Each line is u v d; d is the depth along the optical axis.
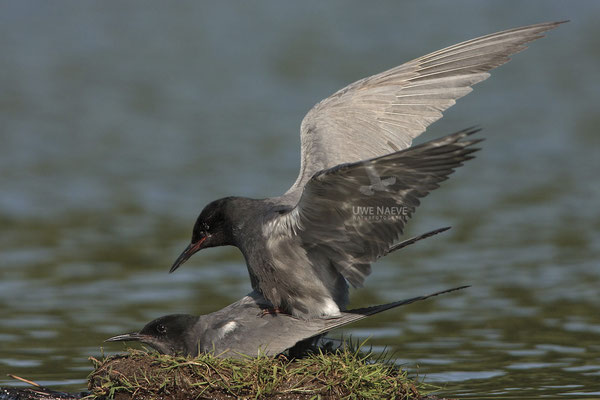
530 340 11.30
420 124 9.57
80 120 28.41
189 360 8.27
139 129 27.14
